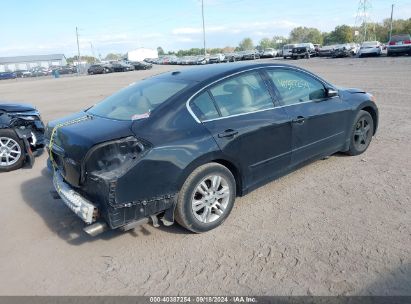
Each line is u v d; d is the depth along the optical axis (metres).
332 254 3.25
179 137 3.52
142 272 3.23
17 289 3.12
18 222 4.34
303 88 4.79
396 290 2.76
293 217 3.98
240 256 3.34
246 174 4.07
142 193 3.34
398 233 3.50
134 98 4.12
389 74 17.12
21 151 6.32
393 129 7.17
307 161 4.84
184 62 59.31
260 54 53.69
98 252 3.60
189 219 3.65
